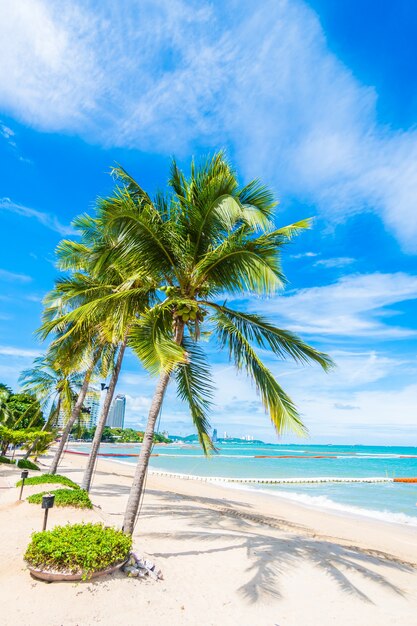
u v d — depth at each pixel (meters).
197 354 8.31
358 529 13.77
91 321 10.15
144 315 7.18
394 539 12.49
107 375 13.66
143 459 6.93
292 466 52.72
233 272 7.27
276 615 5.34
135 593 5.07
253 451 125.69
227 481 31.52
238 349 7.80
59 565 5.02
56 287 13.20
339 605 5.86
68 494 9.70
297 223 6.98
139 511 12.22
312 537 11.17
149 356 6.10
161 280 8.10
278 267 7.30
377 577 7.33
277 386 7.07
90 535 5.52
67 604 4.45
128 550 5.69
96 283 12.56
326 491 27.11
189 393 8.36
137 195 7.75
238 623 4.96
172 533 9.17
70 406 21.33
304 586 6.47
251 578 6.50
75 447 118.94
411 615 5.74
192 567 6.71
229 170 7.51
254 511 15.77
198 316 7.71
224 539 8.91
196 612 5.04
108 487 18.50
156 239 7.28
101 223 7.02
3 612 4.21
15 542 6.77
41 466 30.80
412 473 43.78
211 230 7.42
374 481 34.38
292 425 6.70
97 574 5.11
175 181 7.98
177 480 27.61
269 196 7.69
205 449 8.09
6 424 37.59
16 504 9.99
